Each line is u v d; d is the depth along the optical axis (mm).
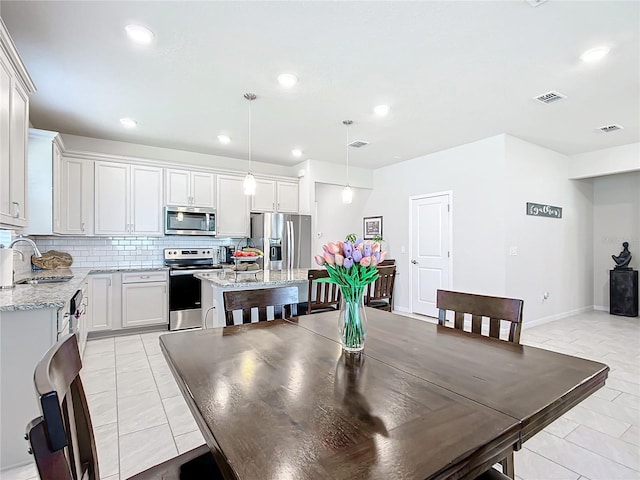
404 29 2250
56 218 3709
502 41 2379
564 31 2262
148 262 4930
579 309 5773
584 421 2314
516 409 927
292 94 3230
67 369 860
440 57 2586
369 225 6559
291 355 1354
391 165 6098
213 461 1122
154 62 2670
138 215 4609
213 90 3145
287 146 4957
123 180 4527
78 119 3885
